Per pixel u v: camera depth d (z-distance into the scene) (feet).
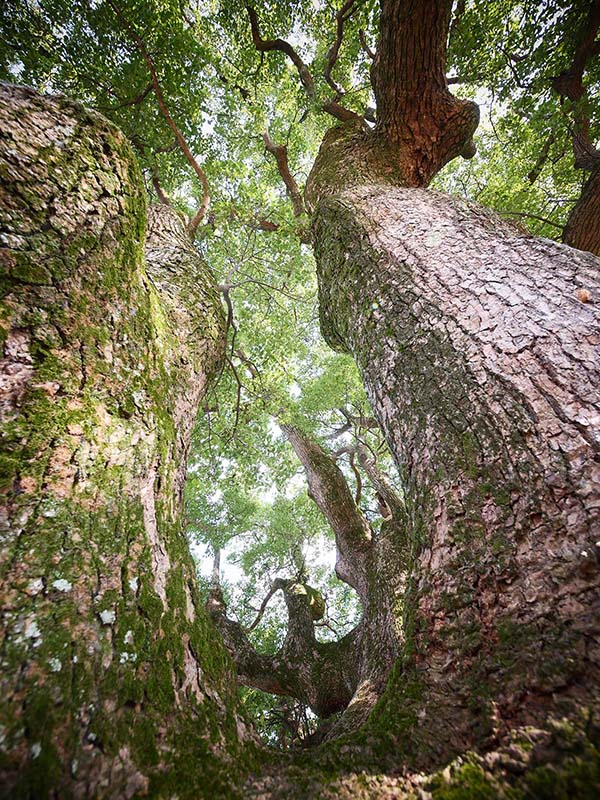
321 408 26.58
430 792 2.47
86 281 5.12
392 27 11.48
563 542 3.22
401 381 5.57
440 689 3.15
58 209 4.90
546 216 21.09
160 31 15.92
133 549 3.72
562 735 2.36
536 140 20.06
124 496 4.10
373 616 13.16
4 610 2.81
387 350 6.08
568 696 2.52
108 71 16.65
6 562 3.07
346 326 7.89
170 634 3.39
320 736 11.52
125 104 16.49
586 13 16.21
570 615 2.87
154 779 2.42
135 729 2.62
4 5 14.88
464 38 17.67
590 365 4.17
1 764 2.12
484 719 2.73
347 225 8.96
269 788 2.73
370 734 3.12
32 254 4.62
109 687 2.73
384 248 7.68
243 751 3.02
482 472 4.03
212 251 20.70
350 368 25.08
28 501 3.51
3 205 4.51
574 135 18.10
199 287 9.04
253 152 23.63
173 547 4.27
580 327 4.58
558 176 21.52
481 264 6.21
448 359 5.14
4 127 4.70
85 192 5.20
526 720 2.56
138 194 6.01
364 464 25.11
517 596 3.20
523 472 3.76
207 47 18.06
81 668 2.71
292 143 24.47
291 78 21.76
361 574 16.60
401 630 11.41
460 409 4.59
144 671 2.97
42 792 2.10
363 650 12.73
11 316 4.38
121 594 3.32
